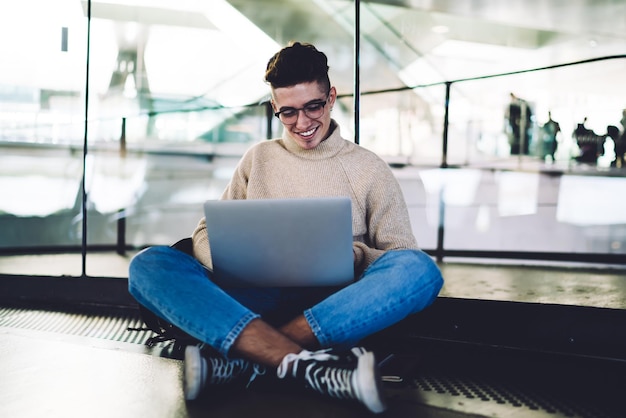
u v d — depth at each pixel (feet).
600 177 18.93
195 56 23.93
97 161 17.33
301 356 4.06
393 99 26.89
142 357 5.86
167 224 18.84
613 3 27.76
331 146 5.59
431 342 6.42
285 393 4.55
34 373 5.24
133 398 4.50
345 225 4.64
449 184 18.98
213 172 19.77
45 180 16.69
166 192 18.92
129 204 18.02
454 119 26.13
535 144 22.61
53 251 16.24
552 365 5.66
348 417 4.02
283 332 4.49
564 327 5.92
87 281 9.38
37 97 16.71
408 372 5.06
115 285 9.18
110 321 8.14
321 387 4.02
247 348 4.15
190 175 19.39
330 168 5.54
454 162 19.65
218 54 24.68
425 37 30.89
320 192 5.48
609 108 22.03
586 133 20.27
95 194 17.28
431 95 26.45
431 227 19.03
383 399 3.92
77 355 5.92
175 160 19.19
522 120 23.49
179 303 4.35
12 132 16.37
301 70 5.05
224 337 4.16
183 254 4.91
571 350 5.87
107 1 19.93
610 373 5.36
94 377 5.11
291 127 5.35
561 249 18.75
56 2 15.31
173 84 23.04
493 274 11.74
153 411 4.18
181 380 5.02
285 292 5.18
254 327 4.17
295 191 5.54
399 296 4.51
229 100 24.75
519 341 6.12
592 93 27.30
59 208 16.90
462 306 6.40
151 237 18.47
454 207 19.08
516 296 8.49
